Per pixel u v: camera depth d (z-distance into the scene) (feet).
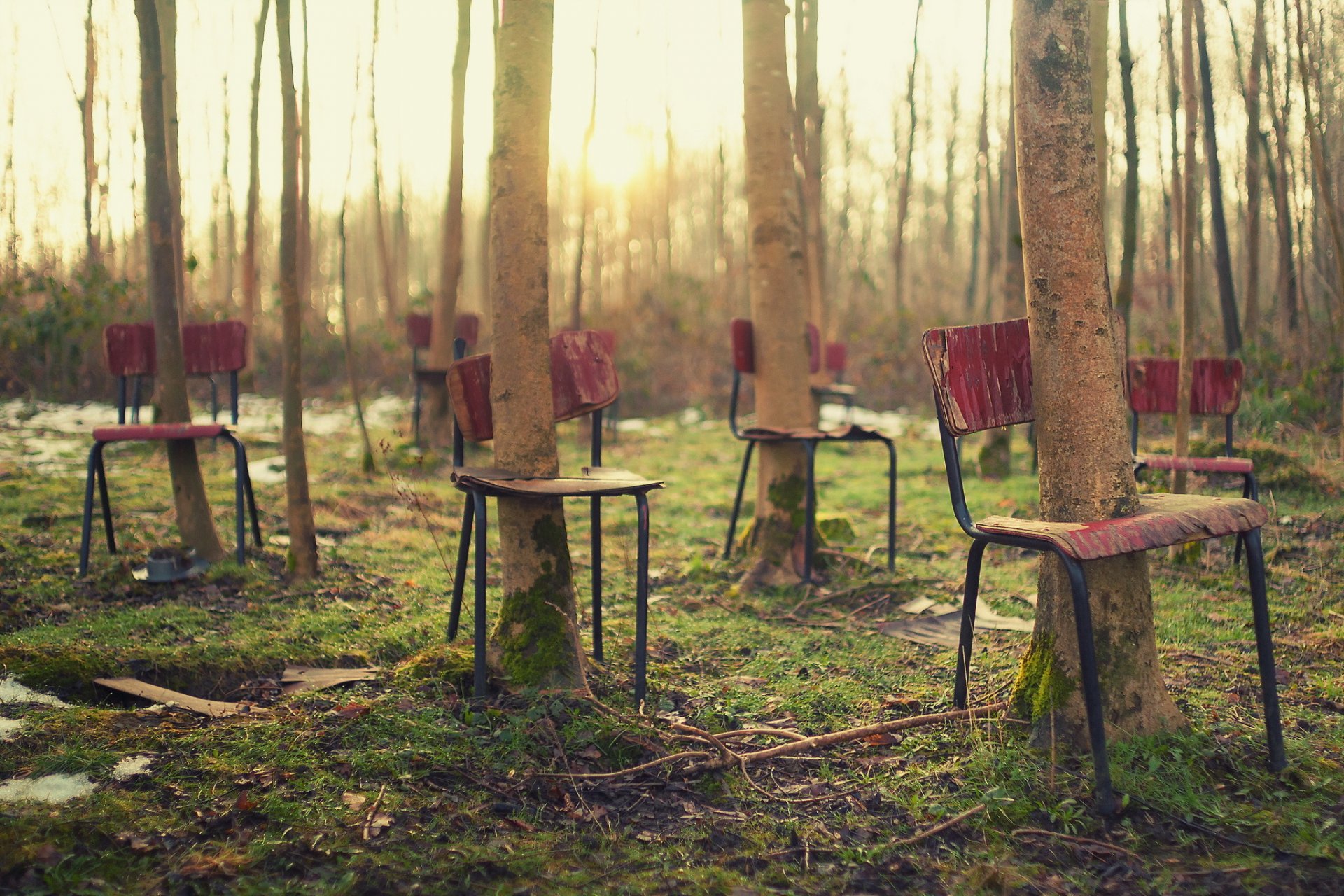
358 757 7.14
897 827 6.59
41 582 12.15
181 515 13.73
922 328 44.78
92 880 5.36
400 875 5.73
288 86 12.41
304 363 44.16
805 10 28.27
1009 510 18.66
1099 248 7.48
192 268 18.57
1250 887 5.63
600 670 9.59
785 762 7.73
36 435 25.85
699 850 6.33
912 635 11.46
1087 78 7.44
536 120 9.11
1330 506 16.80
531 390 9.20
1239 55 21.45
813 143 29.22
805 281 15.43
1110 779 6.50
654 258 57.88
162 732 7.39
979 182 45.03
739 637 11.35
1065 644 7.65
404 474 22.26
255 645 9.75
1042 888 5.72
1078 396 7.43
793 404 15.16
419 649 10.18
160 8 16.19
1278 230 22.61
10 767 6.55
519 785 7.05
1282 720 8.09
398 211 53.52
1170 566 14.15
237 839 5.95
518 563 9.14
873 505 19.84
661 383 41.70
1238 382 14.98
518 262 9.11
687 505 20.35
